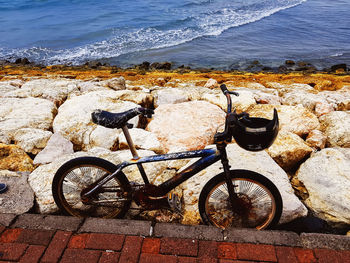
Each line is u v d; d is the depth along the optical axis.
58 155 3.83
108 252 2.34
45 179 3.13
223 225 2.82
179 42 21.61
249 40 22.47
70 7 38.03
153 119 4.56
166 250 2.34
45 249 2.37
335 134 4.20
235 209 2.61
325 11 33.41
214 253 2.32
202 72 14.59
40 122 4.55
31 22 30.42
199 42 21.69
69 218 2.63
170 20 28.33
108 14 32.56
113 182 2.90
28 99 5.25
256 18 29.22
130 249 2.35
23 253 2.34
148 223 2.56
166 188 2.62
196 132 4.17
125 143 3.93
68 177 2.94
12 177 3.17
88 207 2.96
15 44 22.77
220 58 18.56
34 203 2.89
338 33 24.56
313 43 21.95
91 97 5.09
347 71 15.31
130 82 8.59
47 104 5.09
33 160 3.86
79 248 2.37
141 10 34.09
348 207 2.82
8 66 16.62
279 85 8.51
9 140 4.17
